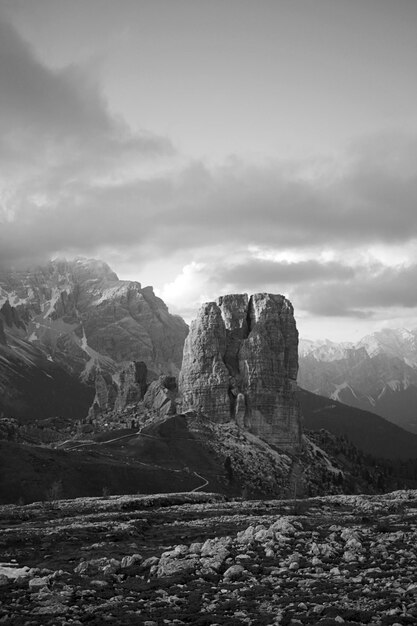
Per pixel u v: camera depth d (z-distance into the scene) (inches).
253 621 1552.7
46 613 1717.5
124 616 1652.3
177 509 4734.3
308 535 2795.3
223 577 2074.3
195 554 2436.0
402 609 1581.0
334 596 1753.2
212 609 1689.2
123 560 2427.4
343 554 2378.2
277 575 2060.8
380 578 1951.3
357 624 1481.3
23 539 3147.1
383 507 4633.4
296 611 1627.7
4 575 2155.5
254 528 2928.2
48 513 4598.9
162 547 2851.9
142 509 4990.2
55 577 2188.7
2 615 1699.1
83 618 1658.5
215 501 5856.3
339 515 4136.3
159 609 1721.2
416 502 4904.0
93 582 2069.4
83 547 2920.8
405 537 2773.1
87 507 4940.9
